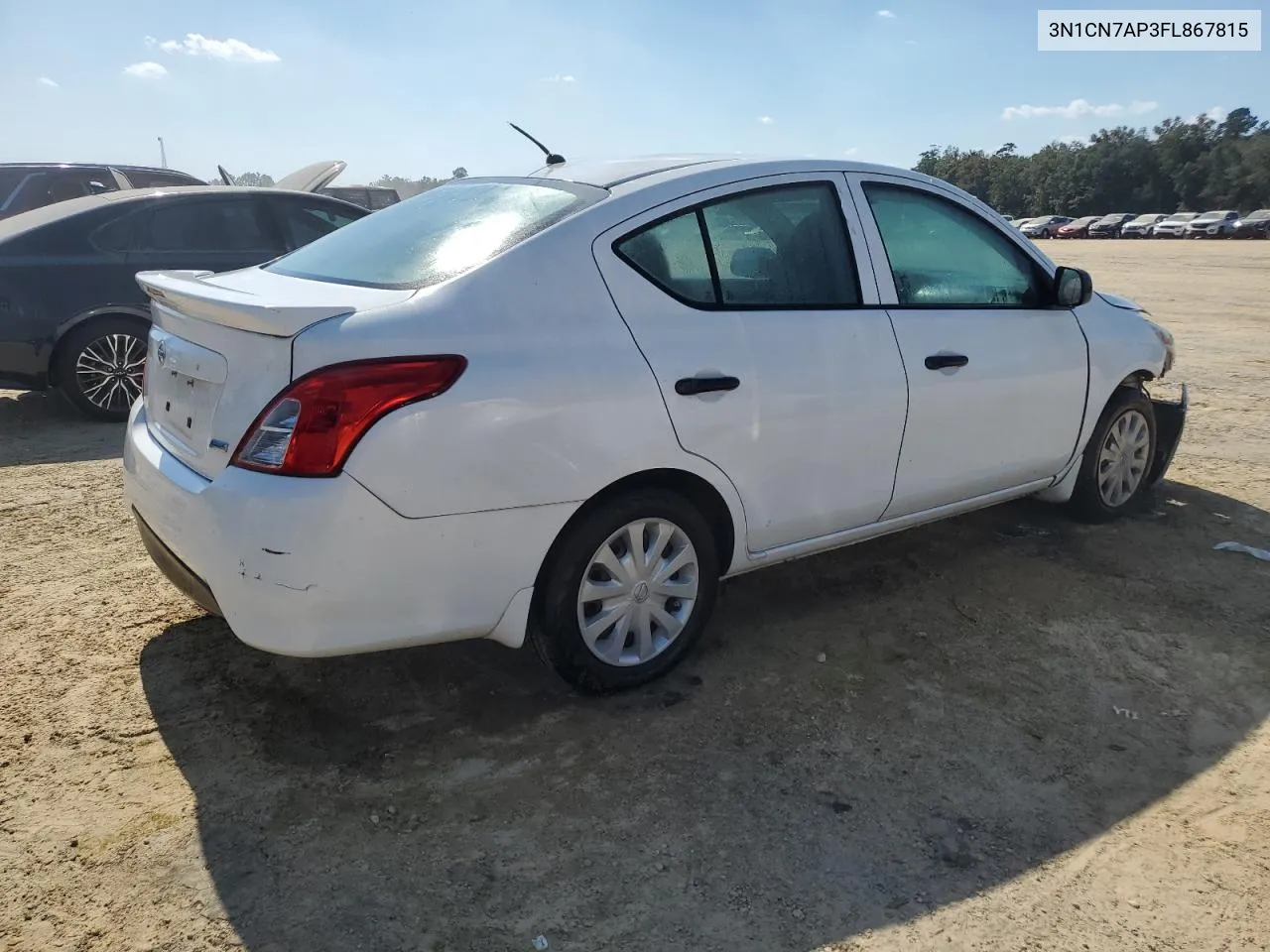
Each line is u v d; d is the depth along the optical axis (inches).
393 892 89.3
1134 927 87.0
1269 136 3078.2
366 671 127.8
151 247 267.0
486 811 100.7
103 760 107.7
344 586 97.1
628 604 119.4
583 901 88.7
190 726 114.3
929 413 141.3
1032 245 163.0
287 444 95.3
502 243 111.6
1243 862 95.6
